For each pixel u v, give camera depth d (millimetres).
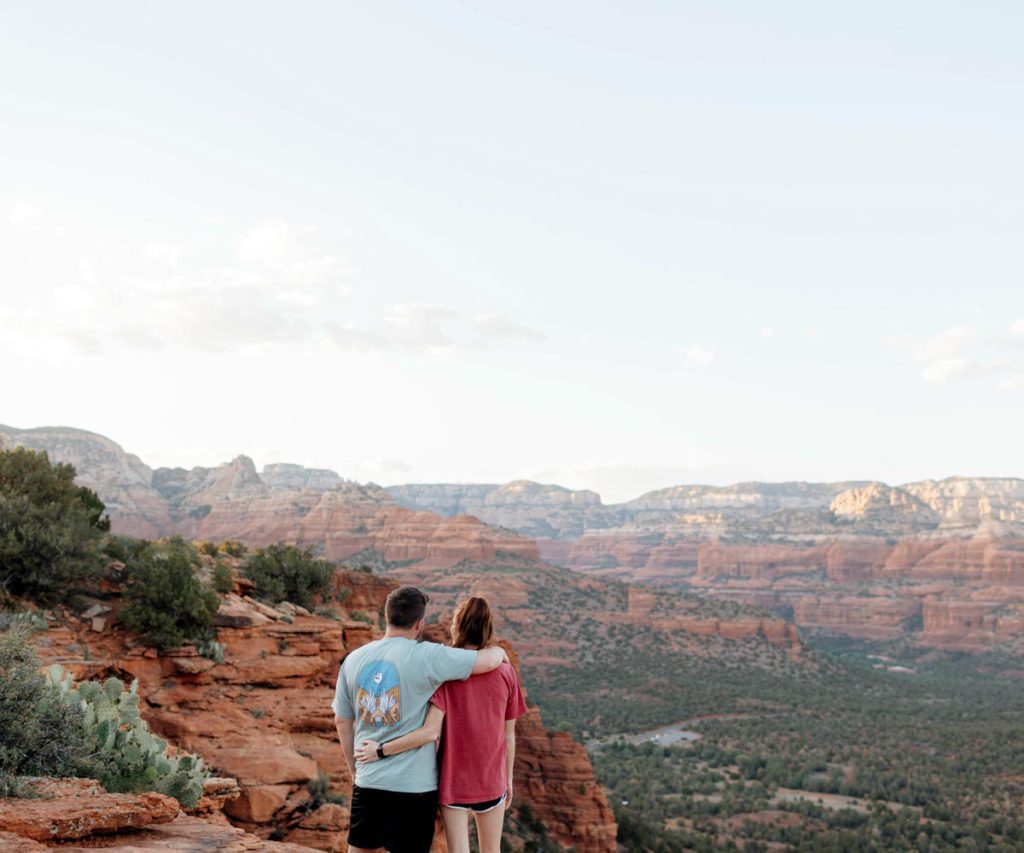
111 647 26594
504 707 6609
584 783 54469
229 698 27578
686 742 133375
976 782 103188
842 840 79938
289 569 45781
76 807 7508
